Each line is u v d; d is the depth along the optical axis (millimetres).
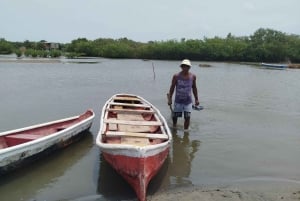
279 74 19953
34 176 3744
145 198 3162
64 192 3396
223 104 8328
